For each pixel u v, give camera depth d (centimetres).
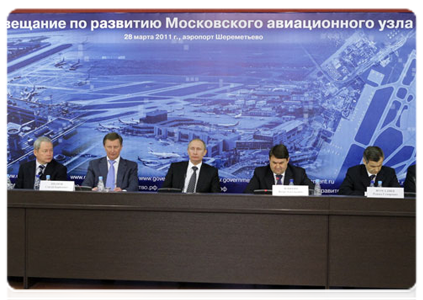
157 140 621
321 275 407
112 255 418
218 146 616
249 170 616
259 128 613
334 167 610
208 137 617
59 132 626
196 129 618
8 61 626
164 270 416
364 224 405
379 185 475
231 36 611
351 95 605
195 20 613
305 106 608
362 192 529
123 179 573
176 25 614
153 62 617
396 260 403
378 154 526
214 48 613
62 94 624
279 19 607
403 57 599
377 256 404
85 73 622
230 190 618
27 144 629
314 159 610
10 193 425
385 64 601
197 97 616
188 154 608
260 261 410
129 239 418
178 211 415
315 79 606
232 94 613
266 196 409
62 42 622
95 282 451
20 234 425
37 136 628
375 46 601
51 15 621
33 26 623
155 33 616
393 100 603
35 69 625
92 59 621
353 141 607
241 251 411
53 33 622
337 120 607
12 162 629
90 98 623
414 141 605
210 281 413
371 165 529
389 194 412
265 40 609
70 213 421
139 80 619
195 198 413
